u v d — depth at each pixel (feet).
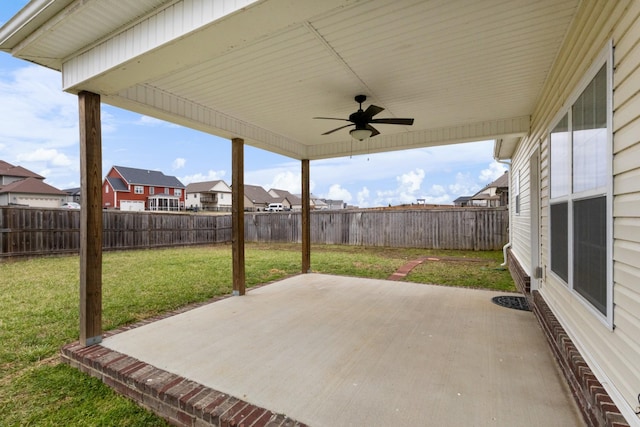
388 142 18.58
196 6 6.57
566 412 6.44
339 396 7.05
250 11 5.99
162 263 26.22
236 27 6.51
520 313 12.75
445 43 8.46
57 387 8.11
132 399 7.72
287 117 15.03
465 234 35.35
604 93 6.03
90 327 9.74
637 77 4.80
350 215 41.55
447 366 8.38
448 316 12.42
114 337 10.43
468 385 7.45
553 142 10.00
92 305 9.78
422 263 26.32
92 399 7.70
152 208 108.06
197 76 10.48
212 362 8.66
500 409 6.55
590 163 6.80
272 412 6.50
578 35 7.27
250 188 146.30
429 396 7.02
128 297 15.64
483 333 10.65
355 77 10.64
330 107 13.66
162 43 7.09
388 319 12.13
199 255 31.68
